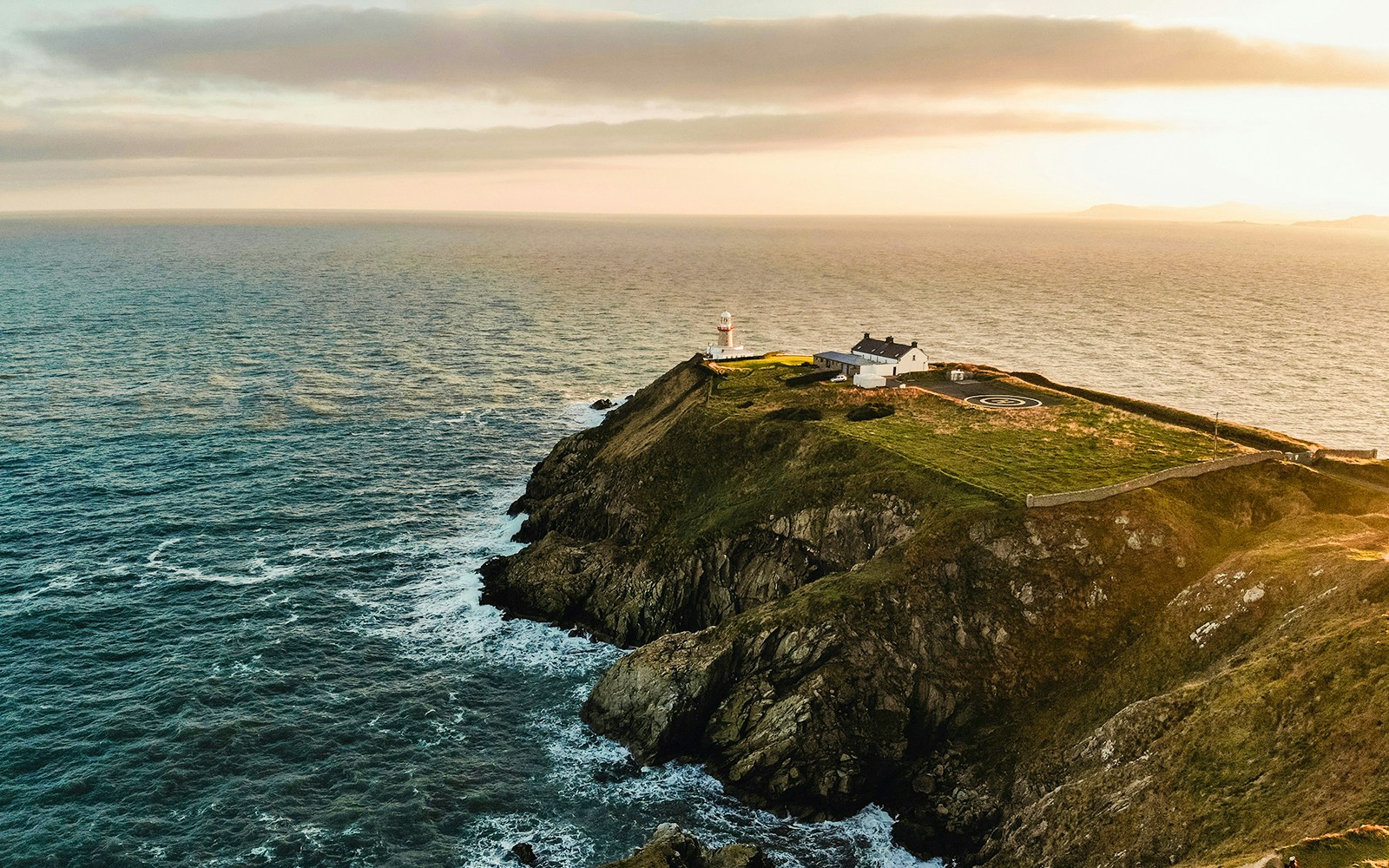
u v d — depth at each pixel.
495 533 98.62
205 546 91.88
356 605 82.19
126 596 81.44
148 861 52.66
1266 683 49.94
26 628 75.44
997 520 72.38
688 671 64.75
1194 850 44.41
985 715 63.50
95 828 54.81
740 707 63.84
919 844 56.06
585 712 67.88
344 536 95.75
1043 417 98.81
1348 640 49.25
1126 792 49.84
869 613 67.06
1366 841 37.12
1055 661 65.62
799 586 78.56
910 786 60.28
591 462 108.88
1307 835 40.25
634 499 94.38
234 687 69.00
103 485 105.75
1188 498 77.12
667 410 114.94
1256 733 47.97
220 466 114.00
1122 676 62.03
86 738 62.59
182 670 70.88
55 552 88.75
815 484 83.06
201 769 60.34
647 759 63.06
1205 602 63.38
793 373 121.81
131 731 63.53
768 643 66.62
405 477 114.12
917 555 70.62
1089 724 59.75
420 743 64.31
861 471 83.50
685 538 82.88
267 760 61.66
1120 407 106.62
